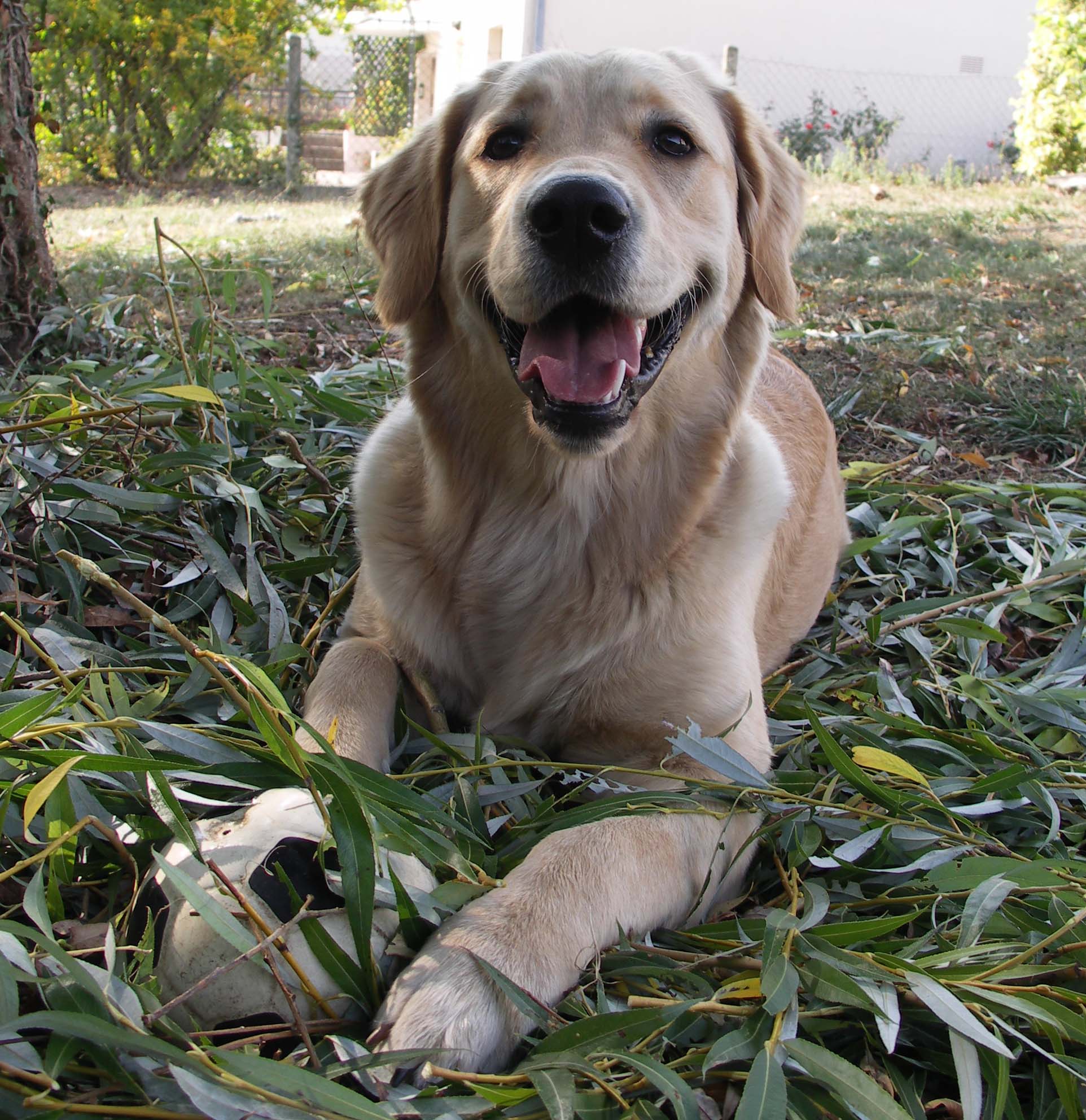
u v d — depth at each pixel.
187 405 0.89
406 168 0.72
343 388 1.06
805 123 4.02
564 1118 0.41
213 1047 0.41
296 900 0.46
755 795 0.58
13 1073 0.38
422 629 0.67
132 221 2.42
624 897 0.51
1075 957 0.51
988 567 0.90
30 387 0.91
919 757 0.66
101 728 0.54
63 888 0.51
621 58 0.66
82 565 0.50
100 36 3.39
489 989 0.46
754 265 0.72
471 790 0.56
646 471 0.64
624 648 0.64
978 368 1.34
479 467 0.66
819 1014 0.48
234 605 0.71
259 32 3.60
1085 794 0.61
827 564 0.88
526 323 0.61
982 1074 0.47
